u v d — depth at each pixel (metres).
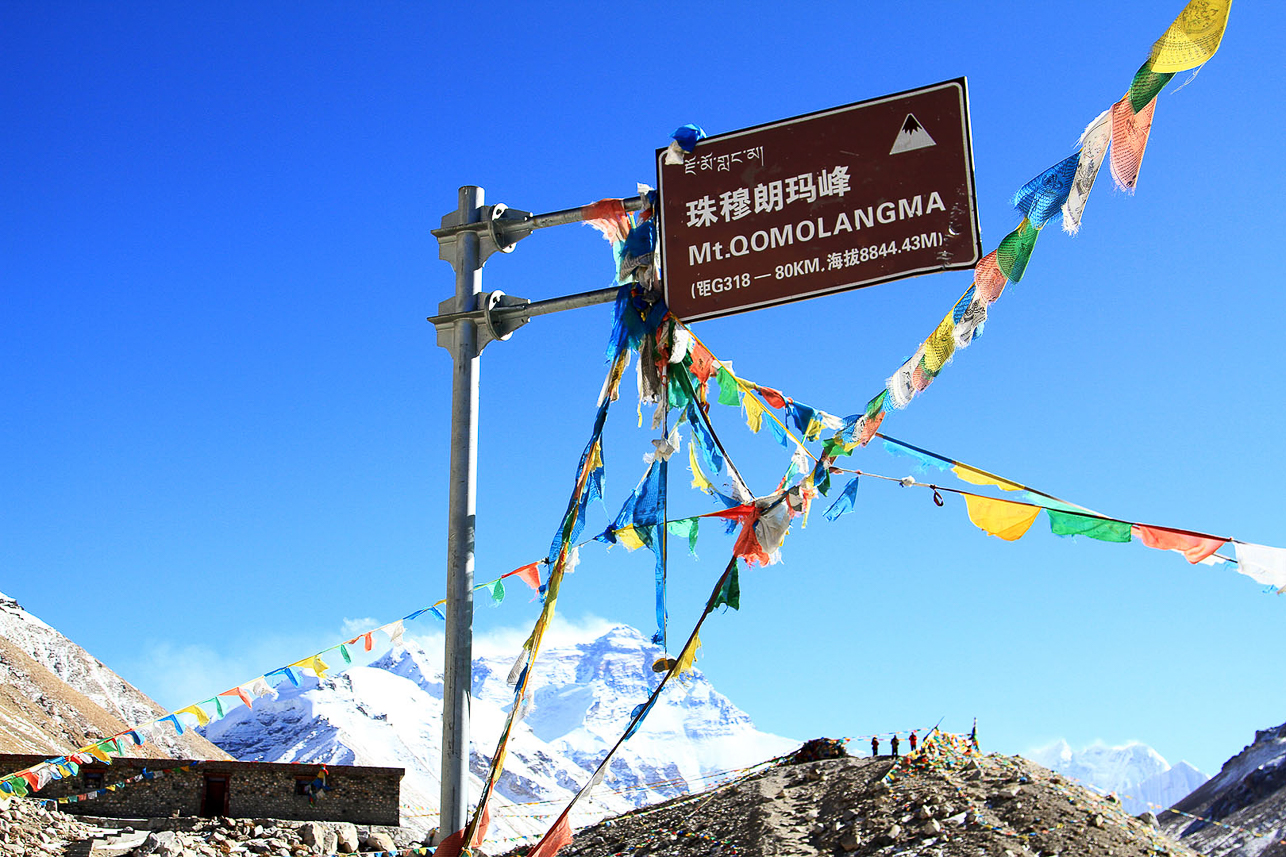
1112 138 5.36
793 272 7.38
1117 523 7.02
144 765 30.20
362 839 29.61
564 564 7.83
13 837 20.72
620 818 34.28
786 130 7.61
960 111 7.20
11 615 119.94
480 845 7.28
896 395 7.18
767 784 32.69
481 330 8.27
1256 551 6.55
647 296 7.82
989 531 7.56
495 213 8.46
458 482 7.90
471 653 7.57
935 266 7.04
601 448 8.05
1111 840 24.75
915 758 31.88
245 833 27.69
